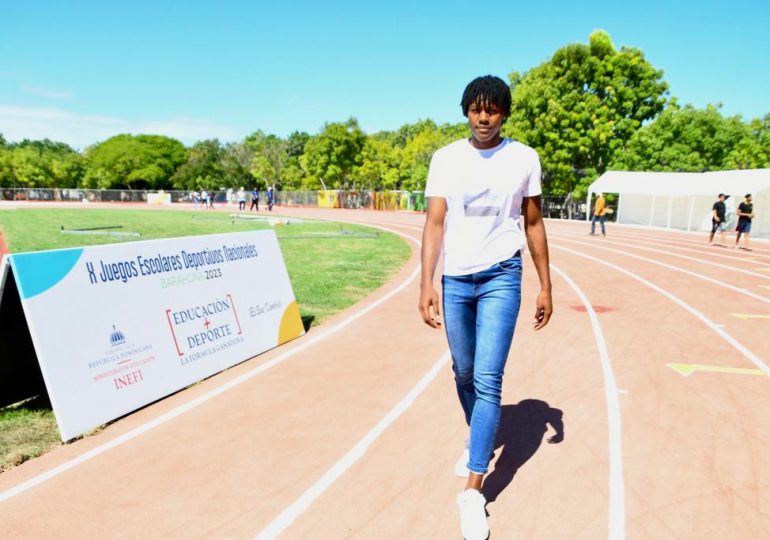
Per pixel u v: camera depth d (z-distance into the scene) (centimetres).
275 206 6356
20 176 7394
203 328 516
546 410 425
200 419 405
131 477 319
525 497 297
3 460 338
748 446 362
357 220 3550
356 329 680
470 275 268
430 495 298
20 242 1552
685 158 3628
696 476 322
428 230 275
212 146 7556
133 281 455
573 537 261
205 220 2994
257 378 498
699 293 967
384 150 6066
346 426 391
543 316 287
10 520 275
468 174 263
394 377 500
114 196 6750
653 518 278
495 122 257
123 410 412
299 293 911
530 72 4116
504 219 266
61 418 368
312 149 5941
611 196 3575
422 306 276
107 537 261
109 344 420
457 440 367
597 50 3778
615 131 3884
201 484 310
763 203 2373
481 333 268
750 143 3841
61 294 395
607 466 333
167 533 264
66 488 306
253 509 285
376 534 263
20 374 429
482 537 253
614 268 1298
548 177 4022
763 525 272
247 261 600
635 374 512
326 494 299
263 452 350
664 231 2767
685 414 417
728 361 555
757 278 1166
